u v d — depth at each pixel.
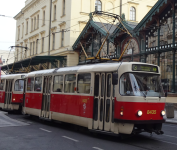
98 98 9.91
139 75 9.28
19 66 39.38
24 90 16.70
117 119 8.98
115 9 32.72
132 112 8.73
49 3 36.28
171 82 19.62
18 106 18.17
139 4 34.06
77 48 30.06
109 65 9.78
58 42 33.22
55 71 13.06
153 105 9.06
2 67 43.06
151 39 21.36
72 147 8.12
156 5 20.05
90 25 27.03
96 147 8.16
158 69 9.88
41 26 38.53
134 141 9.30
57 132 11.02
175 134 11.12
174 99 19.33
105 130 9.47
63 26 32.22
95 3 31.78
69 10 30.77
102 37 26.50
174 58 19.22
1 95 19.83
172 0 19.17
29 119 15.66
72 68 11.85
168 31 19.86
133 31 22.28
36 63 35.22
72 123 11.22
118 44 24.84
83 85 10.77
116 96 9.12
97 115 9.86
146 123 8.80
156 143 9.00
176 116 17.83
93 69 10.28
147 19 20.98
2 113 18.48
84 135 10.38
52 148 7.96
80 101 10.77
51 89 13.14
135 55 22.58
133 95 8.82
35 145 8.34
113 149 7.93
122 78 9.16
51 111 12.91
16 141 8.91
